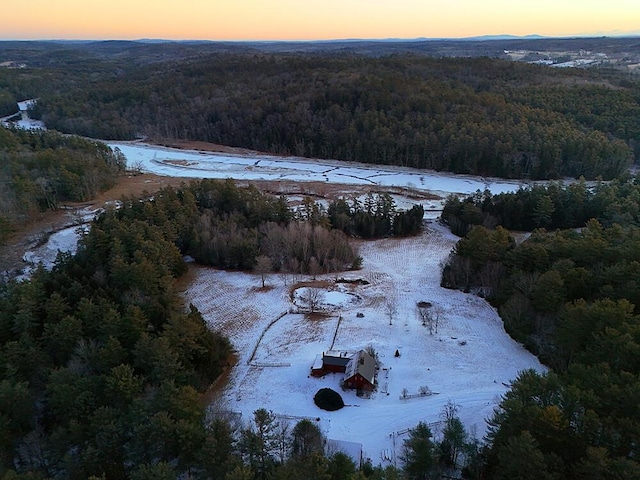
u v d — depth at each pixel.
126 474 33.97
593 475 27.83
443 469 35.66
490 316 59.44
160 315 50.66
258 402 45.03
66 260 63.34
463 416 42.59
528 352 51.97
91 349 42.84
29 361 42.34
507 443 32.81
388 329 56.75
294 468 30.41
